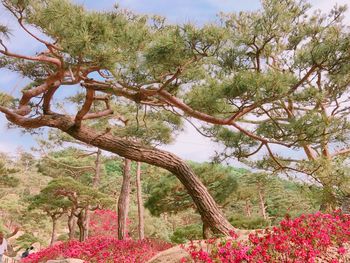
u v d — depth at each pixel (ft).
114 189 110.11
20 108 33.65
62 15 24.53
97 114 38.11
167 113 54.70
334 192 38.45
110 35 25.46
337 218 30.86
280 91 29.91
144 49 27.94
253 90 29.60
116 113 56.29
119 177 118.21
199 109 34.24
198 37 26.27
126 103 60.29
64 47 25.64
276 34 35.40
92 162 99.60
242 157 43.45
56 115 35.19
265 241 24.07
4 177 89.76
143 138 55.36
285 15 35.12
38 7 25.63
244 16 37.96
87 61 27.68
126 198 58.29
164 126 55.31
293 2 44.68
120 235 56.44
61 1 24.56
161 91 32.22
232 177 51.72
